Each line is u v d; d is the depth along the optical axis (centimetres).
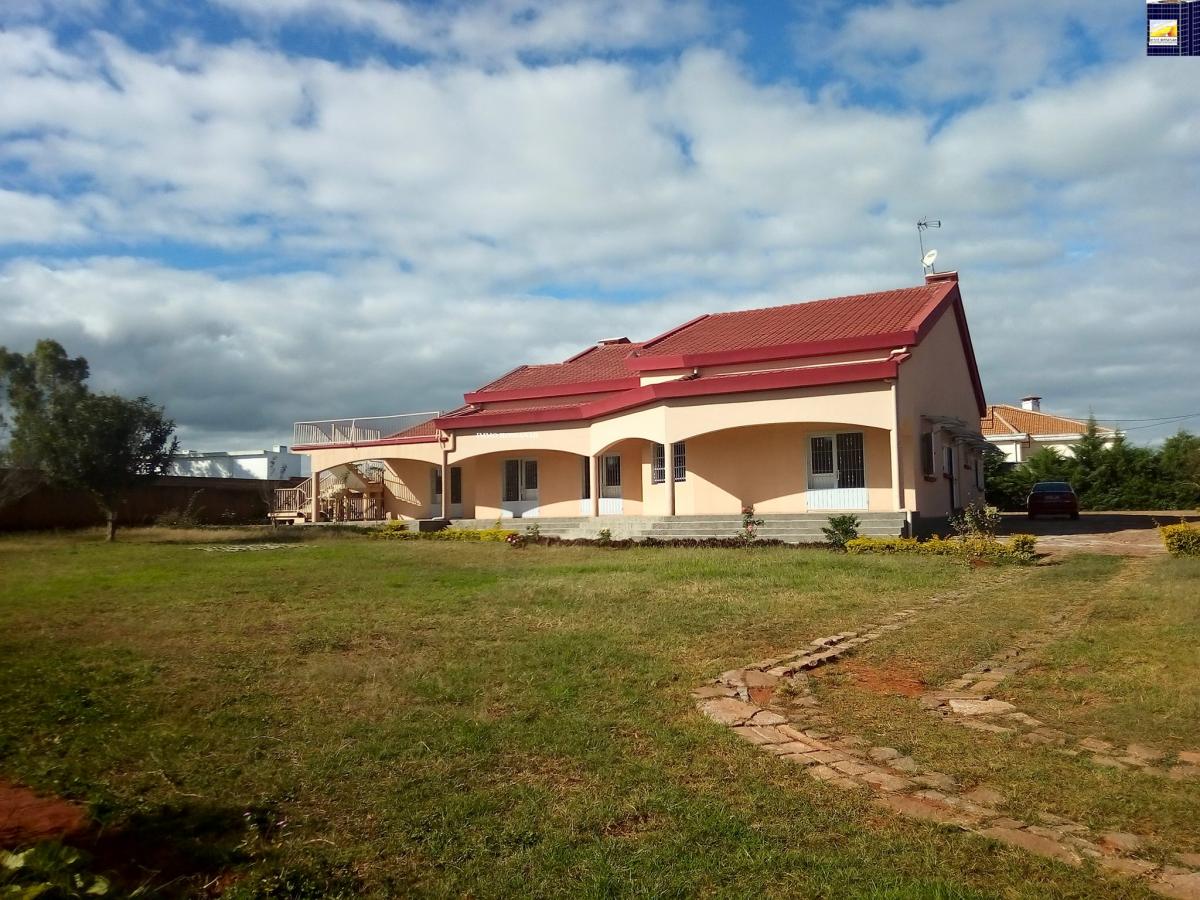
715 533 2023
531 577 1423
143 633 968
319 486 3203
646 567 1511
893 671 797
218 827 455
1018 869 415
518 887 399
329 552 2005
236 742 589
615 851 433
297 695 707
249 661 827
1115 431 4144
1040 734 614
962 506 2589
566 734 606
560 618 1031
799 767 555
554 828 459
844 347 2048
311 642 911
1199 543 1480
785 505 2117
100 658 837
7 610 1130
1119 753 574
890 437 1894
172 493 3312
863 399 1889
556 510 2645
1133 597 1087
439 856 429
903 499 1891
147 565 1703
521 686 730
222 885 396
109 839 434
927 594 1177
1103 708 665
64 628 1002
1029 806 492
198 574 1532
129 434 2420
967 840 446
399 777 527
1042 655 824
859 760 569
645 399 2166
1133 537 1986
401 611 1103
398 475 3120
